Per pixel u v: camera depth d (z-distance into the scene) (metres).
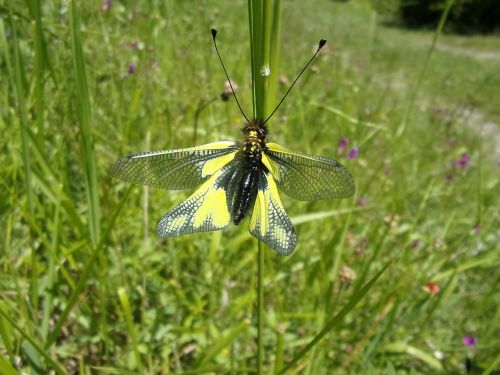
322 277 0.13
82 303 0.11
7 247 0.11
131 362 0.11
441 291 0.14
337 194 0.07
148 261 0.13
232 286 0.15
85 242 0.11
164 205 0.15
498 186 0.23
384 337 0.13
